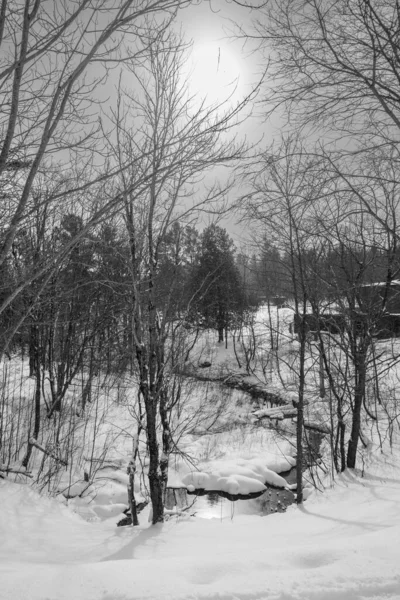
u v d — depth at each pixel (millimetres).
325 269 10375
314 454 12766
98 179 3389
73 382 18219
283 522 8109
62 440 12695
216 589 3172
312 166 5008
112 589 3270
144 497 10969
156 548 6152
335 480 10578
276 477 12852
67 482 11125
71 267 9344
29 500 8938
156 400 8148
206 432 16656
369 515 7168
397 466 10531
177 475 13188
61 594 3258
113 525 8945
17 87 2953
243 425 17812
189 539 6773
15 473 10555
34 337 12906
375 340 11156
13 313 8109
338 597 2988
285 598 3006
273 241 10203
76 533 7586
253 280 21484
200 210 6160
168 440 8617
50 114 3121
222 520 8828
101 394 16094
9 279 5777
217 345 30219
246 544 5918
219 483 12539
